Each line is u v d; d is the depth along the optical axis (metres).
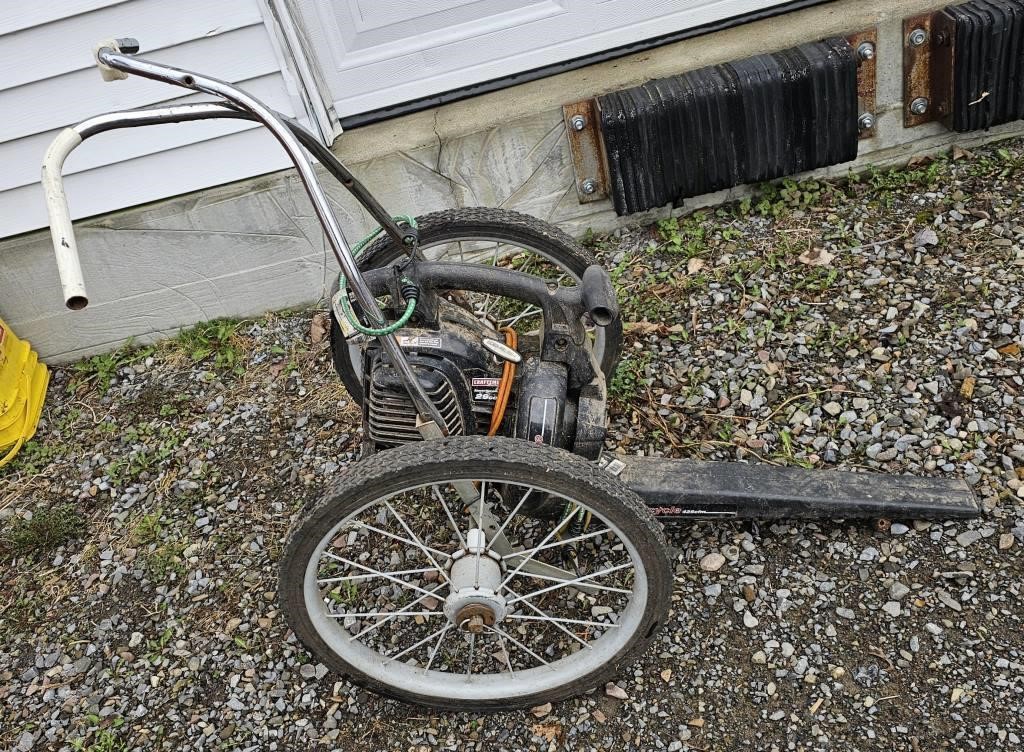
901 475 2.56
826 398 2.92
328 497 1.93
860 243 3.40
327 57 3.29
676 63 3.45
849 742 2.15
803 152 3.44
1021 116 3.44
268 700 2.48
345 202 3.56
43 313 3.66
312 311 3.79
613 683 2.36
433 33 3.30
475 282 2.21
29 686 2.63
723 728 2.23
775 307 3.25
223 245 3.59
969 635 2.28
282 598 2.07
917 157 3.69
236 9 3.02
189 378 3.60
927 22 3.34
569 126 3.47
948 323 3.03
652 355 3.20
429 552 2.34
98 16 2.98
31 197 3.33
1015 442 2.66
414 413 2.24
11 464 3.40
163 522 3.03
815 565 2.50
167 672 2.59
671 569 2.01
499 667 2.45
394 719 2.39
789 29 3.40
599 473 1.93
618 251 3.68
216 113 1.84
